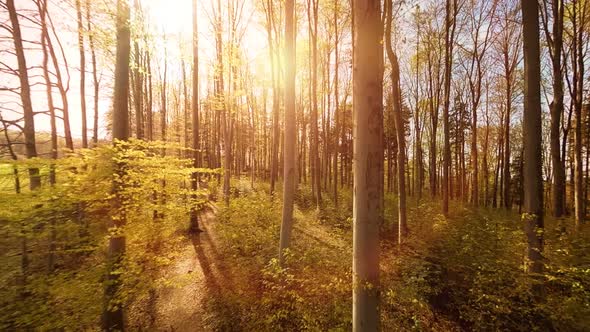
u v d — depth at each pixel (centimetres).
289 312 465
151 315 572
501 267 471
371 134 248
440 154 2794
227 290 602
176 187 578
